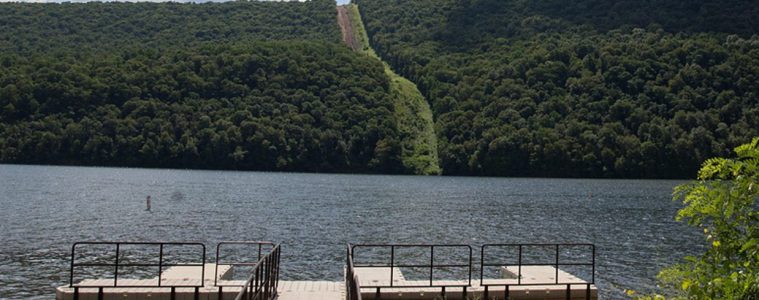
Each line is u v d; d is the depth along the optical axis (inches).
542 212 2898.6
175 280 706.2
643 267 1380.4
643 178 5531.5
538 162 5659.5
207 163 6028.5
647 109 5876.0
